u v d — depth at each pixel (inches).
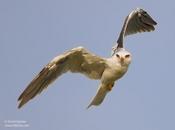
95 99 600.1
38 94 589.0
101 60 586.6
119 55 586.6
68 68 594.2
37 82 585.9
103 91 597.9
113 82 595.2
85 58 585.0
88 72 596.7
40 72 582.6
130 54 591.5
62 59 582.9
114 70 585.9
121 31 647.1
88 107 600.1
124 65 586.6
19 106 578.6
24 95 580.4
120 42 633.6
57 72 592.4
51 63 582.9
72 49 577.9
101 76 597.3
